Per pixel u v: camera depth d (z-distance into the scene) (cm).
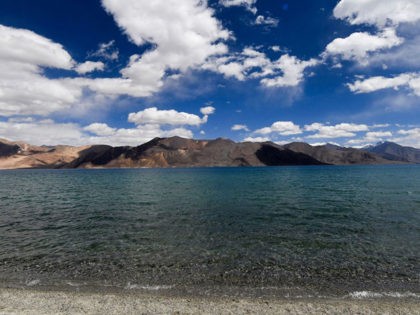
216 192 5181
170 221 2575
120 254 1650
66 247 1795
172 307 1039
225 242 1878
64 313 994
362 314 990
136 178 11688
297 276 1327
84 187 7006
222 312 1002
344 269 1400
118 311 1010
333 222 2456
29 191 5991
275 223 2442
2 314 981
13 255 1647
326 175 12000
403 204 3403
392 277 1305
